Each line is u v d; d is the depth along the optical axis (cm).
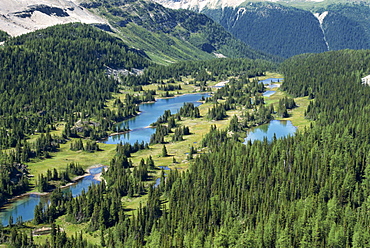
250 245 14375
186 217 16100
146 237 15688
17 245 15150
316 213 15700
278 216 15638
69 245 14950
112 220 16950
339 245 14375
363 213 16100
